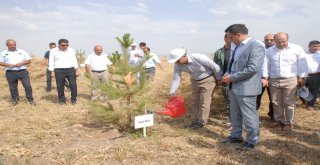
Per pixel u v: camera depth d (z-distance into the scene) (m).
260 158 4.88
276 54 6.01
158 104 8.22
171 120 7.17
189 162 4.80
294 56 5.92
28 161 4.82
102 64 9.45
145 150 5.20
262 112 7.57
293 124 6.70
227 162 4.74
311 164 4.68
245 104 4.93
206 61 5.95
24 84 8.83
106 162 4.80
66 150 5.26
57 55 8.90
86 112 7.80
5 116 7.66
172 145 5.43
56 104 8.95
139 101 6.02
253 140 5.12
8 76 8.77
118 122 6.64
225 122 6.79
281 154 5.02
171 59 5.83
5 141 5.71
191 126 6.54
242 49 4.82
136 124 5.70
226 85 6.47
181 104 5.99
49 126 6.60
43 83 13.43
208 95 6.26
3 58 8.62
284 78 5.98
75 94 9.06
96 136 6.04
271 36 6.54
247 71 4.72
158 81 11.92
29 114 7.80
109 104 6.20
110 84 6.04
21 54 8.71
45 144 5.61
